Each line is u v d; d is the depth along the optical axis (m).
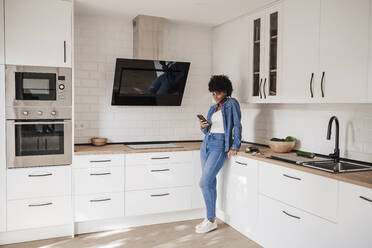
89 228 3.63
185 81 4.21
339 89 2.69
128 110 4.28
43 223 3.40
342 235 2.34
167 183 3.88
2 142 3.24
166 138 4.50
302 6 3.05
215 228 3.72
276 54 3.41
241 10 3.72
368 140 2.83
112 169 3.62
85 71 4.04
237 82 4.06
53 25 3.36
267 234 3.12
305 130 3.48
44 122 3.37
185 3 3.49
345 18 2.63
